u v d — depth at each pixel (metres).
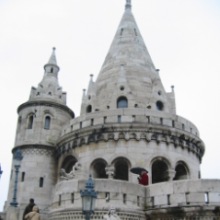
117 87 35.59
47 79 39.91
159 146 31.62
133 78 36.69
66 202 24.77
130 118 32.06
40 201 33.91
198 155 34.69
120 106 35.16
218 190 23.42
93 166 31.67
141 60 38.59
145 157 31.00
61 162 34.25
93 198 15.57
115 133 31.75
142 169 29.09
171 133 32.28
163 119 32.56
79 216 23.80
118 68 37.62
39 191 34.28
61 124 37.78
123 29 41.53
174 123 32.81
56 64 41.44
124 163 31.48
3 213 27.55
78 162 31.92
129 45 39.62
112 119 32.19
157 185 25.00
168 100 38.44
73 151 33.09
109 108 35.00
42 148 35.81
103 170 32.75
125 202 24.30
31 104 37.59
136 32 41.53
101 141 31.88
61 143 34.72
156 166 32.84
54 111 37.72
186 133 33.03
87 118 33.22
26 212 15.03
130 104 34.78
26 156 35.50
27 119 37.34
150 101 35.75
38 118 37.00
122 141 31.50
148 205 24.80
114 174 31.05
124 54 38.69
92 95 36.84
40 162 35.34
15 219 23.08
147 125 31.70
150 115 32.38
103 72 38.94
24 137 36.47
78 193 24.55
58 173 34.28
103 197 24.16
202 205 23.00
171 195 24.09
